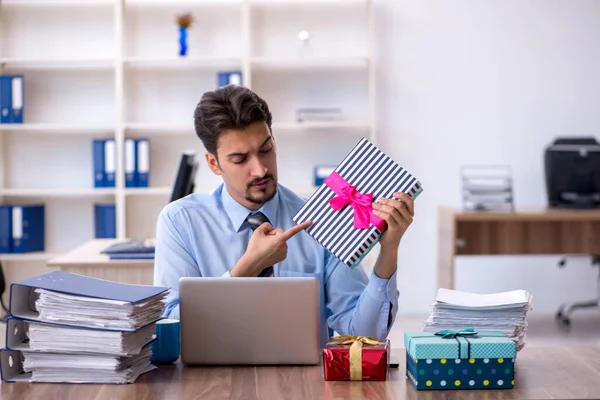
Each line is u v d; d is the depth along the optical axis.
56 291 1.82
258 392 1.75
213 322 1.93
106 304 1.81
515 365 1.96
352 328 2.18
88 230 6.03
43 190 5.73
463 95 6.03
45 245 6.00
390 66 5.99
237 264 2.08
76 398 1.72
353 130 6.03
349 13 5.95
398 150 6.04
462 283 6.18
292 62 5.96
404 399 1.70
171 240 2.32
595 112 6.08
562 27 6.02
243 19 5.73
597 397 1.70
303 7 5.94
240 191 2.18
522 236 5.48
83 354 1.82
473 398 1.70
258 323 1.93
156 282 2.31
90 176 6.01
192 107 5.96
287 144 6.02
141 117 5.95
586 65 6.05
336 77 5.98
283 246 2.05
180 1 5.91
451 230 5.37
